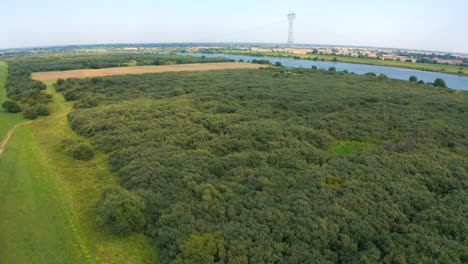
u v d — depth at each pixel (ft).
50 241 70.59
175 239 66.18
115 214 70.85
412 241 65.00
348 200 80.18
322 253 62.80
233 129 142.61
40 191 94.22
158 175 96.22
